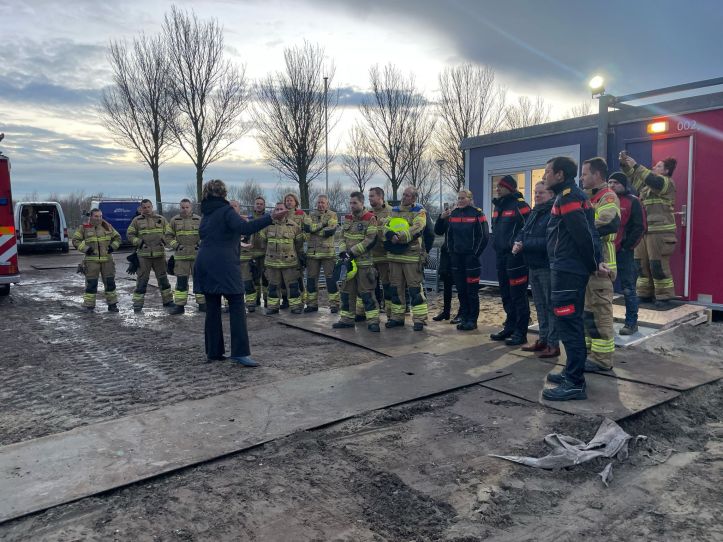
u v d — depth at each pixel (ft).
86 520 10.36
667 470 12.21
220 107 85.97
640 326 22.79
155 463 12.28
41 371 20.63
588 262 15.33
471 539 9.80
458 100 95.20
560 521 10.37
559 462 12.21
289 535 9.91
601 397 15.70
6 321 30.71
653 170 26.37
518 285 21.36
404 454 12.89
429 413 15.25
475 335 23.81
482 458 12.63
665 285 25.76
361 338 23.81
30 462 12.42
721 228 25.08
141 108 87.71
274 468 12.32
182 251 31.65
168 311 32.17
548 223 17.58
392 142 95.76
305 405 15.66
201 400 16.25
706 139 25.38
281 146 83.20
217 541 9.76
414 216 24.50
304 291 33.47
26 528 10.11
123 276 52.19
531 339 22.98
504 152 34.40
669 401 15.61
